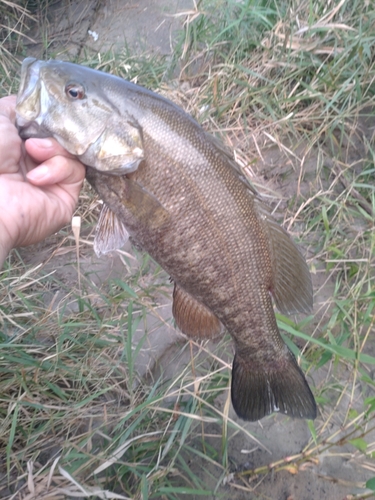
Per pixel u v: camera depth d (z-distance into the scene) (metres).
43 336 0.51
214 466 0.41
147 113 0.31
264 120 0.65
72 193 0.35
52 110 0.31
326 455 0.39
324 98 0.61
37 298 0.55
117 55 0.78
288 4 0.69
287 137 0.65
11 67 0.81
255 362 0.37
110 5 0.92
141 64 0.77
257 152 0.64
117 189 0.32
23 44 0.90
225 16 0.73
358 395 0.44
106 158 0.31
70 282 0.57
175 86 0.72
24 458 0.41
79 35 0.90
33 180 0.31
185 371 0.46
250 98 0.67
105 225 0.35
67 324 0.47
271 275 0.35
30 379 0.45
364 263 0.51
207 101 0.67
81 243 0.60
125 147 0.31
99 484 0.38
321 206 0.56
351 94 0.62
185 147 0.31
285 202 0.60
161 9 0.88
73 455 0.38
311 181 0.61
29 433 0.42
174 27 0.85
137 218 0.33
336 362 0.42
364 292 0.50
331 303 0.50
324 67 0.63
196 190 0.31
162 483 0.38
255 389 0.37
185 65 0.74
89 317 0.52
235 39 0.70
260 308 0.35
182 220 0.32
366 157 0.61
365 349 0.47
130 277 0.55
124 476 0.40
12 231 0.32
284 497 0.38
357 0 0.64
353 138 0.63
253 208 0.33
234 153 0.62
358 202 0.57
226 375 0.45
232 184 0.32
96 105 0.31
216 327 0.36
